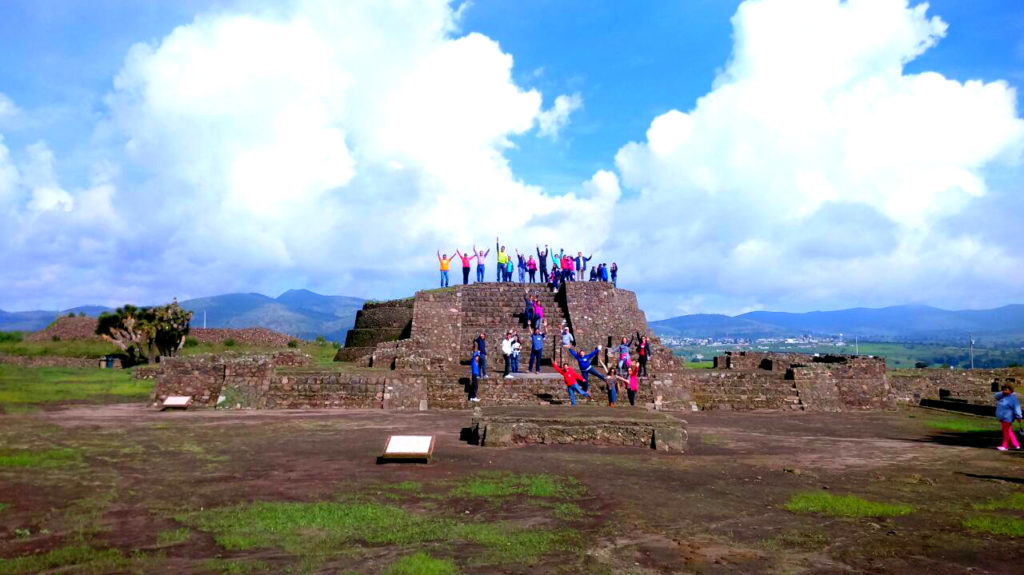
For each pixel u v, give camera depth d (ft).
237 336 173.99
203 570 20.79
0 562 21.06
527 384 77.97
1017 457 46.21
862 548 24.11
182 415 64.90
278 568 21.04
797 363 107.76
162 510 28.04
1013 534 25.90
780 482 36.45
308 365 105.09
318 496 31.04
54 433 50.08
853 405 82.38
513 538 24.68
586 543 24.31
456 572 20.92
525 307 113.91
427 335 107.86
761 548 24.02
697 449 49.19
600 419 50.34
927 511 29.89
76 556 21.81
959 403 81.51
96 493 30.89
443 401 75.51
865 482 36.76
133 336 129.29
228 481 34.22
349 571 20.77
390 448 40.22
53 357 124.47
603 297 118.62
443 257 130.11
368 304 139.64
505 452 45.62
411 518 27.25
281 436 51.29
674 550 23.65
